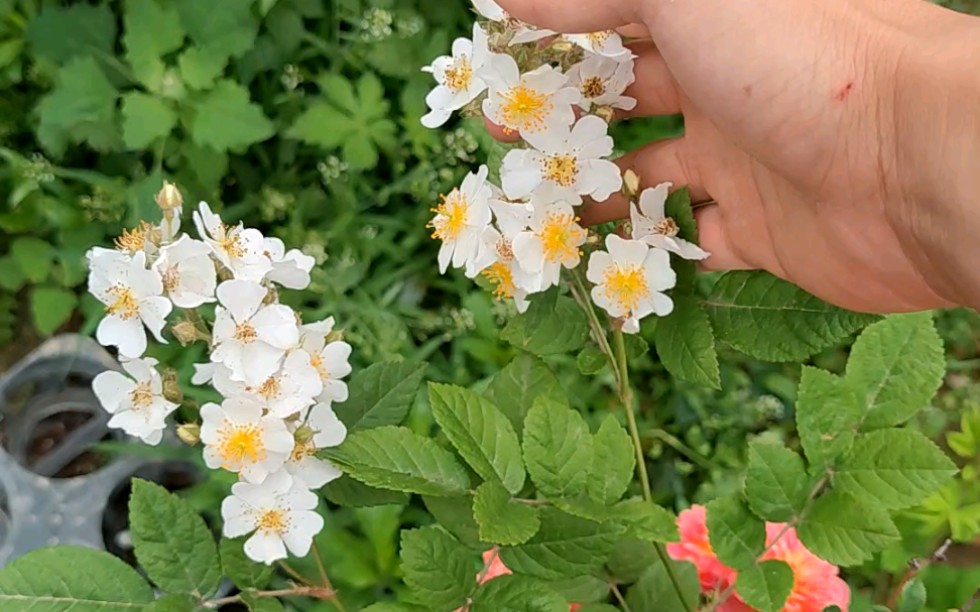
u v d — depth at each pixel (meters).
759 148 0.34
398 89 0.63
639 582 0.34
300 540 0.29
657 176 0.39
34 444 0.52
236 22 0.55
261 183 0.60
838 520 0.28
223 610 0.49
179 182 0.57
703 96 0.33
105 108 0.53
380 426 0.30
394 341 0.55
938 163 0.29
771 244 0.37
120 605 0.28
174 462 0.52
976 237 0.29
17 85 0.60
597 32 0.31
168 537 0.29
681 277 0.32
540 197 0.30
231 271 0.29
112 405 0.30
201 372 0.29
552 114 0.30
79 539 0.49
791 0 0.31
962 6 0.64
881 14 0.31
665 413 0.59
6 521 0.49
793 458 0.29
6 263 0.55
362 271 0.57
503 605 0.27
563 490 0.27
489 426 0.28
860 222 0.34
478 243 0.31
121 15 0.63
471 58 0.32
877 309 0.36
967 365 0.63
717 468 0.57
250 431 0.28
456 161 0.60
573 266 0.31
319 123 0.57
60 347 0.54
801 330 0.31
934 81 0.29
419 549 0.27
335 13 0.60
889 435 0.29
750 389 0.60
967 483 0.56
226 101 0.54
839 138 0.32
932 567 0.50
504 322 0.57
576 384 0.57
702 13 0.31
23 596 0.28
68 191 0.57
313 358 0.30
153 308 0.28
